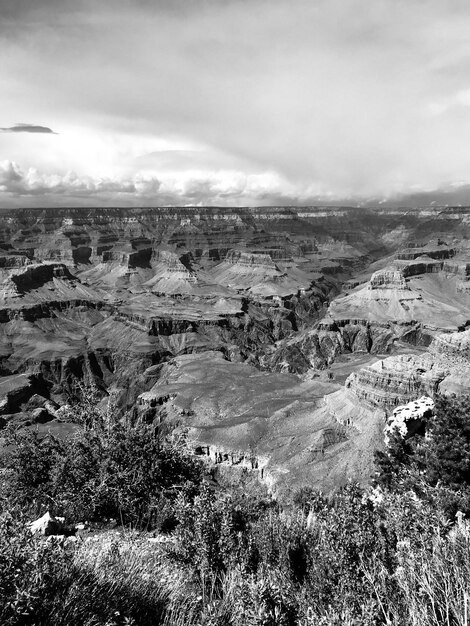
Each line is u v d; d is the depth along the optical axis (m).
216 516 9.73
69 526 13.34
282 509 14.09
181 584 8.28
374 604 6.39
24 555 5.95
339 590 7.49
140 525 13.80
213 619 6.63
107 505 14.99
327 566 8.07
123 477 15.34
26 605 5.51
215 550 9.06
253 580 7.23
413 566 6.96
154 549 10.12
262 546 9.47
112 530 13.06
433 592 6.30
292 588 8.09
